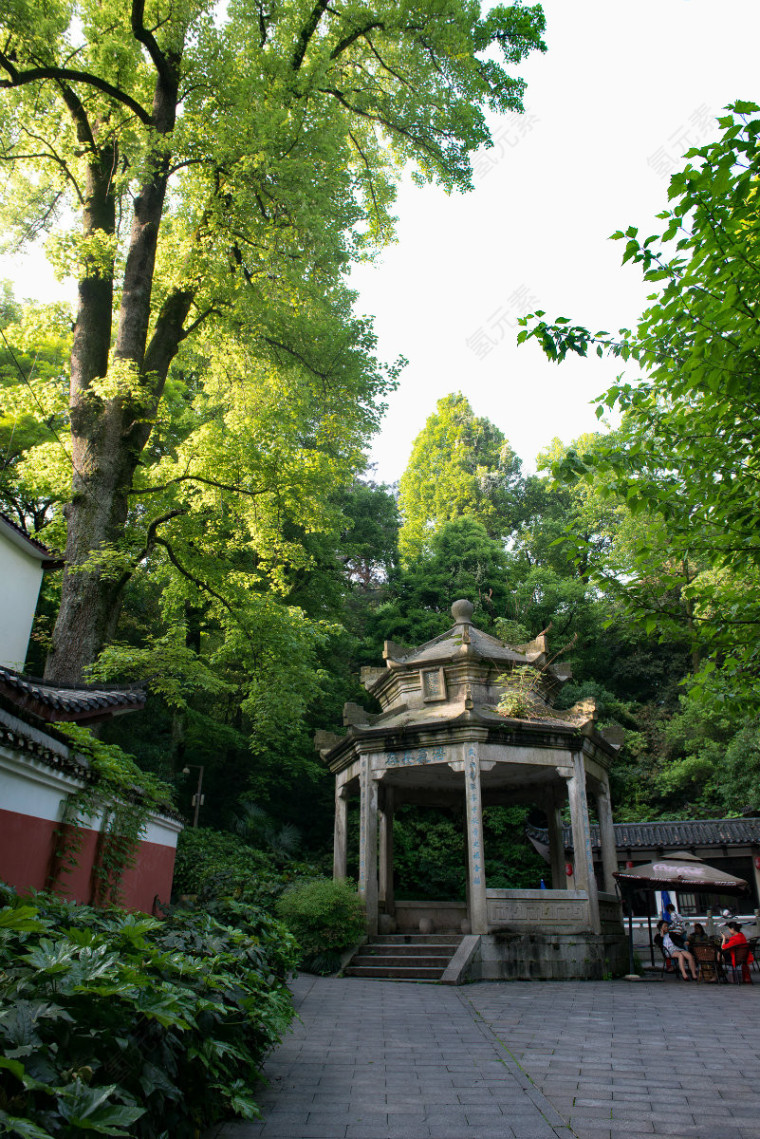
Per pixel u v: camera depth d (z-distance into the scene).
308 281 16.98
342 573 34.28
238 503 17.05
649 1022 8.56
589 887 14.08
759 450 6.05
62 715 8.17
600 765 16.61
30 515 21.45
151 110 16.91
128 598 23.84
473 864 13.55
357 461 18.67
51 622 21.22
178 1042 3.85
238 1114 4.80
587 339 6.04
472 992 11.22
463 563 37.19
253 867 20.20
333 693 28.95
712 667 6.73
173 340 17.12
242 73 15.11
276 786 28.12
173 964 4.10
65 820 8.58
